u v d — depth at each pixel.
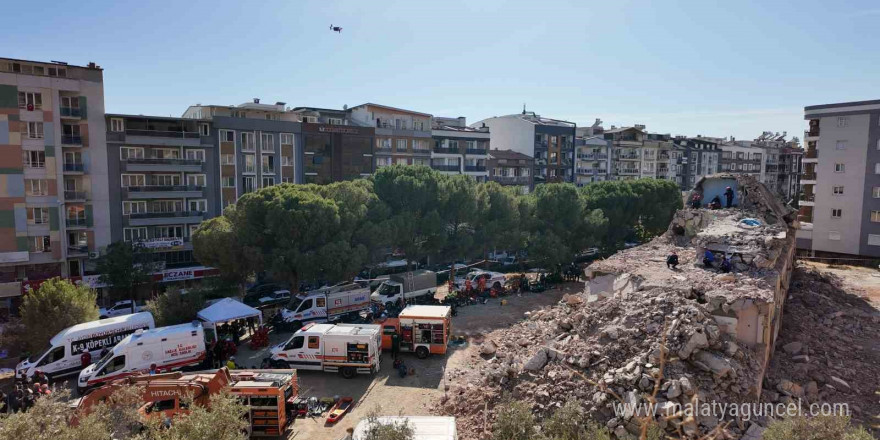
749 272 20.91
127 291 46.03
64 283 30.02
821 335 21.02
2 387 26.27
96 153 50.62
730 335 17.12
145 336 25.14
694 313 17.06
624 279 22.48
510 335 29.44
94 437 13.12
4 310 45.62
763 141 144.25
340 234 38.66
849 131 57.97
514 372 19.39
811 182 63.16
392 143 74.38
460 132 83.00
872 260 51.97
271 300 42.56
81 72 49.53
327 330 26.75
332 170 67.31
